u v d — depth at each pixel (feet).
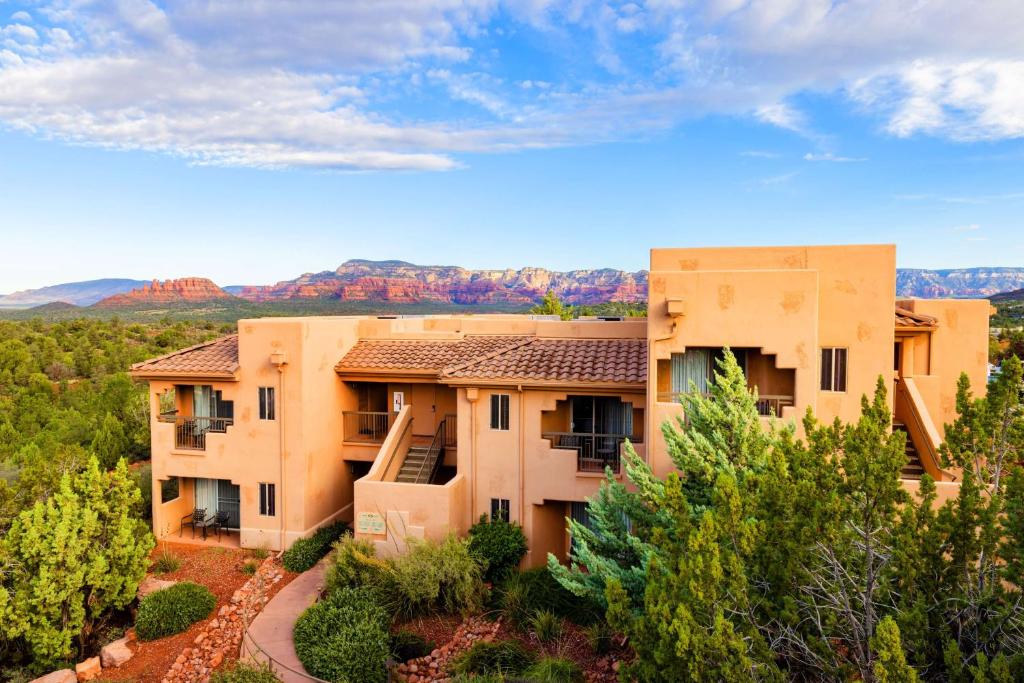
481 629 48.62
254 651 48.01
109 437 101.19
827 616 26.17
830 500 26.27
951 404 62.90
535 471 61.05
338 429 73.61
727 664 23.18
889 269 52.75
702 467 40.83
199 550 68.03
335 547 59.26
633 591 38.81
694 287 52.31
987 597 25.13
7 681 47.39
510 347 66.59
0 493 55.01
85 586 53.72
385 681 43.88
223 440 69.21
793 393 52.42
